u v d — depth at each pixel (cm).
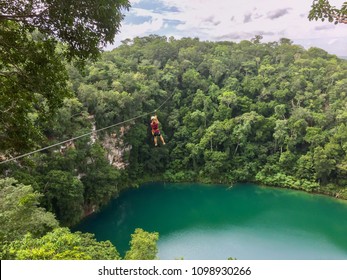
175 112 5000
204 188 4347
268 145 4659
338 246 2688
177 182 4588
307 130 4338
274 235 2903
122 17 636
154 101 4716
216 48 6619
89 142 3384
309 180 4228
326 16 617
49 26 620
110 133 3984
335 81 5181
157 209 3606
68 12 580
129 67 5156
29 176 2375
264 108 4912
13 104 758
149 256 1664
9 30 692
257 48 6488
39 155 2634
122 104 3903
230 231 2995
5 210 1470
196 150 4559
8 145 811
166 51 5866
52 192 2650
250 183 4506
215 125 4612
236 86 5281
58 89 757
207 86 5356
